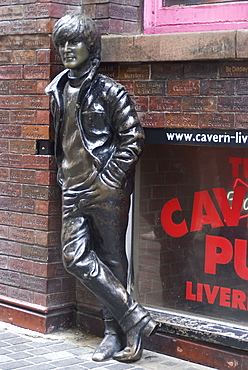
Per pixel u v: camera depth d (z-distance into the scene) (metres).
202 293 6.02
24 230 6.62
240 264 5.78
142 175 6.29
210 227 5.95
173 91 5.80
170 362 5.84
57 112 5.92
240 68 5.41
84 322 6.61
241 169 5.72
